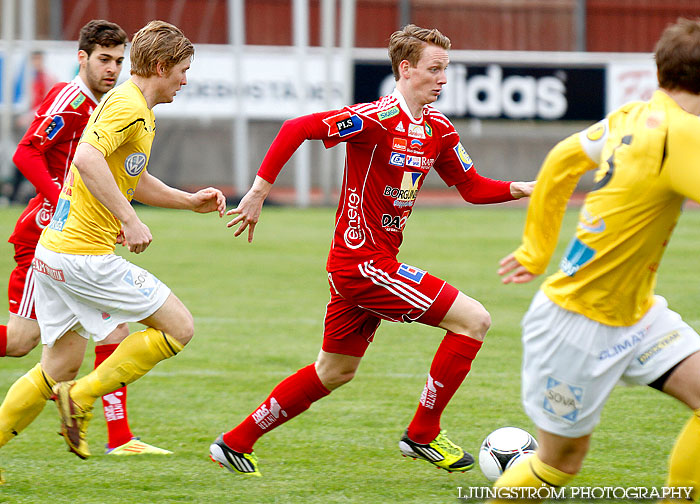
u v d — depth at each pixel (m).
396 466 15.80
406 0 82.62
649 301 11.71
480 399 20.17
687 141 10.50
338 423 18.45
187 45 14.57
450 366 14.62
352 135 14.61
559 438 11.65
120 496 14.01
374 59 64.69
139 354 14.16
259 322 28.73
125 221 13.86
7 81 60.28
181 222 53.38
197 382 21.78
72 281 14.23
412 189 15.09
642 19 83.31
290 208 61.38
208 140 70.75
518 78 65.81
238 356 24.41
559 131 71.06
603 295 11.20
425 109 15.37
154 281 14.38
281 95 64.69
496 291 33.84
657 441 17.03
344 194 15.05
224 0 80.19
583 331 11.30
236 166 64.50
